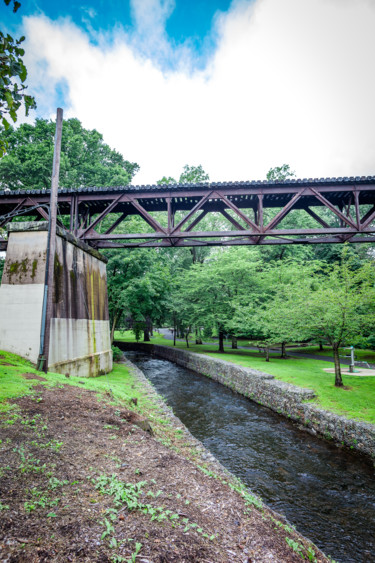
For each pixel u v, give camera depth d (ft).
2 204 44.65
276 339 53.16
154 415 26.22
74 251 38.32
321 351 78.33
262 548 9.08
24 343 30.19
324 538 16.52
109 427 17.48
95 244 46.73
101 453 13.98
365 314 36.24
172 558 7.82
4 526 8.18
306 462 25.23
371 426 25.16
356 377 42.11
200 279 73.56
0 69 8.76
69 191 42.96
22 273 31.63
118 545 8.04
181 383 55.88
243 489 14.44
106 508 9.70
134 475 12.26
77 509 9.48
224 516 10.41
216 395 47.24
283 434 31.35
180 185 41.65
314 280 43.91
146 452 14.87
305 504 19.61
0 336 30.66
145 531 8.75
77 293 38.32
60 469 11.93
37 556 7.29
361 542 16.21
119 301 63.93
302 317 37.14
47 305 29.25
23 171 78.59
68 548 7.70
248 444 29.12
